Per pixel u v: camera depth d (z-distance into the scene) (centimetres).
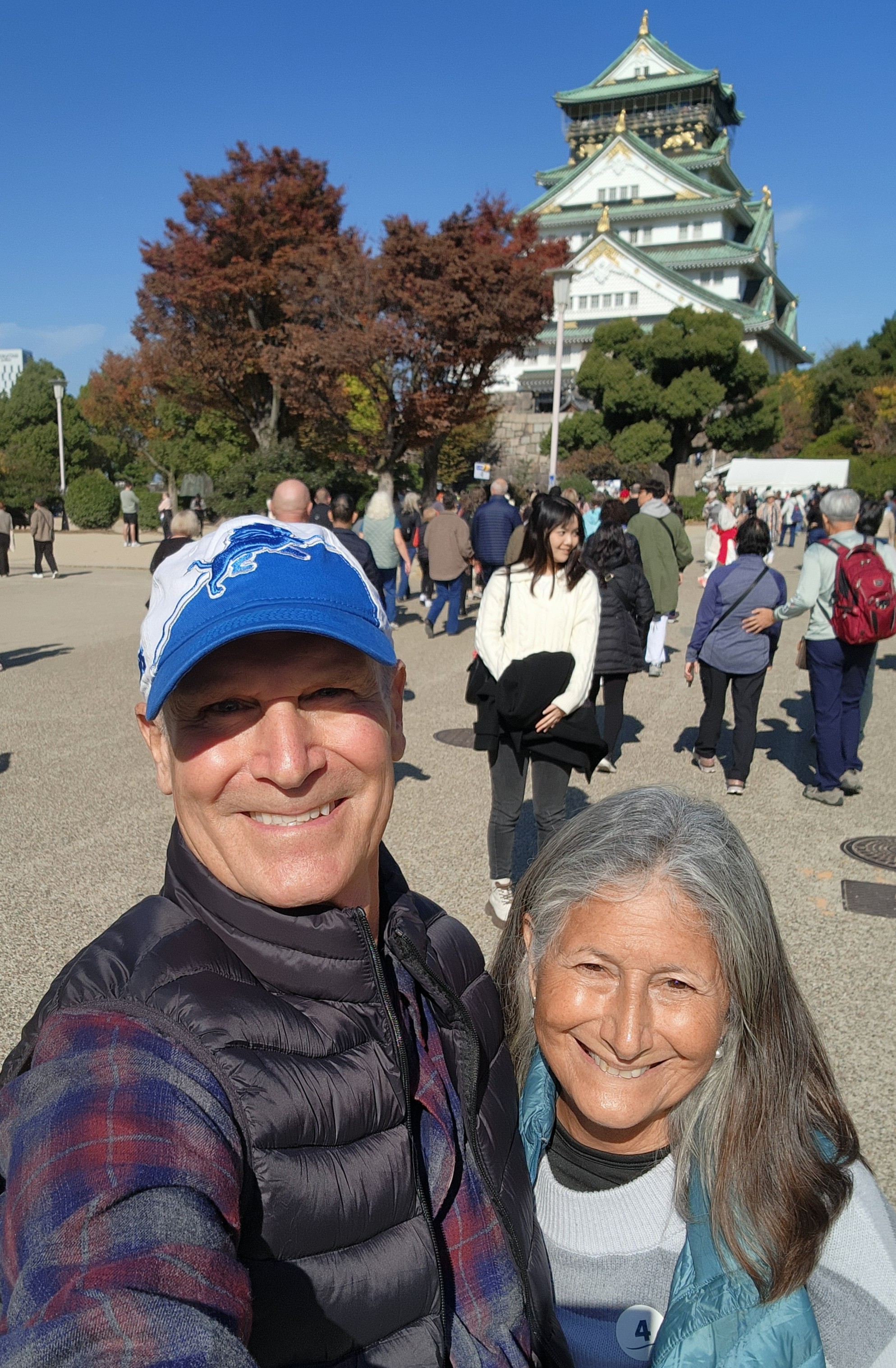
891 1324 124
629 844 127
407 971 120
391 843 535
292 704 100
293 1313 91
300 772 98
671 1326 127
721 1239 126
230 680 99
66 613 1475
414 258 3006
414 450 3856
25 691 919
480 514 1246
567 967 130
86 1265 71
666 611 1009
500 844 436
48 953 401
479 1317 110
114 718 814
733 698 645
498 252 2981
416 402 3111
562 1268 137
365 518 1164
